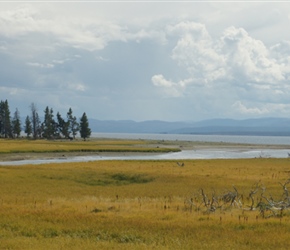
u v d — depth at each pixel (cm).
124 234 1675
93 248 1441
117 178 4659
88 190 3703
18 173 4800
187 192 3484
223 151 13212
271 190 3503
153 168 5694
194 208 2412
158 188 3788
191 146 16038
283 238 1598
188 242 1533
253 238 1597
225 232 1714
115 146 12838
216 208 2409
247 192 3356
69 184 4144
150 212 2236
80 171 5091
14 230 1778
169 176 4644
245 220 1978
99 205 2522
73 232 1744
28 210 2284
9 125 18662
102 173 4909
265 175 4816
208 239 1594
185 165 6341
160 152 11888
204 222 1941
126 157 9794
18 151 9550
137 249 1427
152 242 1559
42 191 3575
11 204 2658
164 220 1994
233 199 2542
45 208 2402
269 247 1470
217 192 3391
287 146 17988
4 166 5716
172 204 2612
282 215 2153
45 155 9475
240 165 6391
